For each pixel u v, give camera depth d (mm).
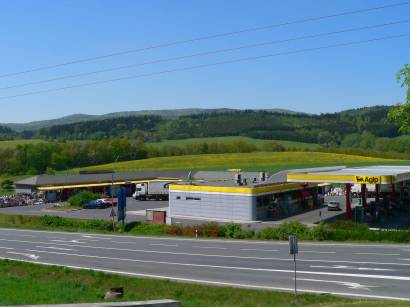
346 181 56219
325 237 44156
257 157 159250
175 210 67688
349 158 154375
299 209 72875
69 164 164000
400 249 38125
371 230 44219
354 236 43438
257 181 76125
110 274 31203
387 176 54312
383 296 24250
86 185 104562
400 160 148000
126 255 39688
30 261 38250
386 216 62344
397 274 29203
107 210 81000
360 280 27969
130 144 180875
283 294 25047
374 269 30766
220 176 110312
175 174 118625
